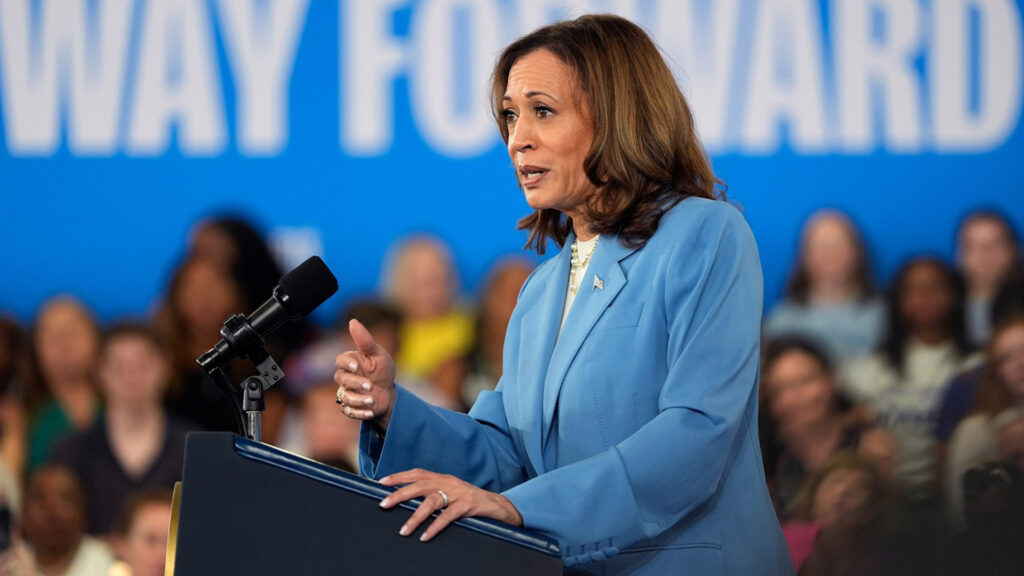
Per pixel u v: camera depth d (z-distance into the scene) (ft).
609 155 19.47
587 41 19.93
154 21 44.75
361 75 44.73
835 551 43.65
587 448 18.86
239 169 44.78
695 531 18.48
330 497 15.20
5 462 44.16
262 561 14.88
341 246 44.75
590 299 19.51
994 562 43.37
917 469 43.83
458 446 19.94
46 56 44.70
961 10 44.55
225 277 44.60
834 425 44.04
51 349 44.45
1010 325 43.98
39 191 44.65
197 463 15.07
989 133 44.47
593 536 16.72
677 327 18.30
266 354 17.75
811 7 44.32
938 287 44.19
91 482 44.16
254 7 44.73
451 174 44.73
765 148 44.32
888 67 44.34
